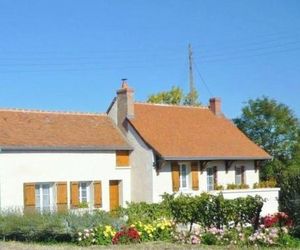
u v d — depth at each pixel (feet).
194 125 142.41
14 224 77.15
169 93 213.87
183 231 71.31
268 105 171.53
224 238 65.41
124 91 131.23
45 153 113.60
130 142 128.77
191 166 130.41
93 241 69.97
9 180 108.06
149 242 70.13
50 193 114.52
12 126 115.65
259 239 62.44
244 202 69.77
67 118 126.82
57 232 72.90
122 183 125.49
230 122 153.38
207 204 71.82
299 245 61.36
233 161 139.54
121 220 74.54
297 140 171.22
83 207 111.14
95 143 121.60
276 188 136.56
